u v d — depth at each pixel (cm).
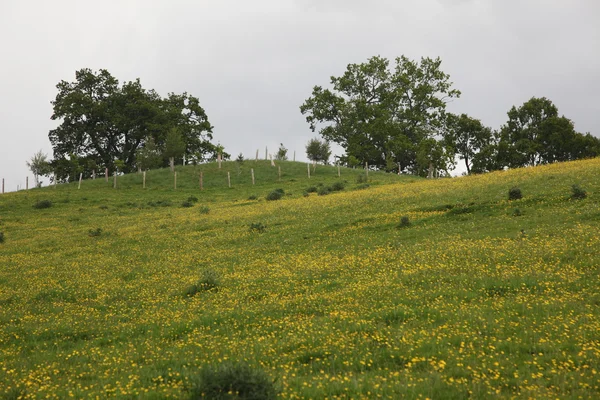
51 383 1264
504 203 3575
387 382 1101
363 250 2930
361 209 4275
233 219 4612
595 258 2089
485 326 1445
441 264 2323
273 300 2075
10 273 3197
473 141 10375
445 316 1591
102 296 2489
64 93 10356
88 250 3850
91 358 1516
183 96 11000
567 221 2842
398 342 1375
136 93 10306
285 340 1516
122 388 1180
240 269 2819
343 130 10650
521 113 9569
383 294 1964
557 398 946
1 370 1400
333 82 11119
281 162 9431
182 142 9056
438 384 1060
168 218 5134
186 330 1769
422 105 10681
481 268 2183
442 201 4031
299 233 3694
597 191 3403
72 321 2052
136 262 3319
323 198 5291
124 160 10519
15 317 2164
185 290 2412
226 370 1052
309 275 2475
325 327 1585
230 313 1909
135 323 1950
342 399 1029
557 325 1395
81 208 6109
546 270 2047
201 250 3512
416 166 11188
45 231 4850
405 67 10769
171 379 1250
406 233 3209
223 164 9338
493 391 1009
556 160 9344
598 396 954
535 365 1141
